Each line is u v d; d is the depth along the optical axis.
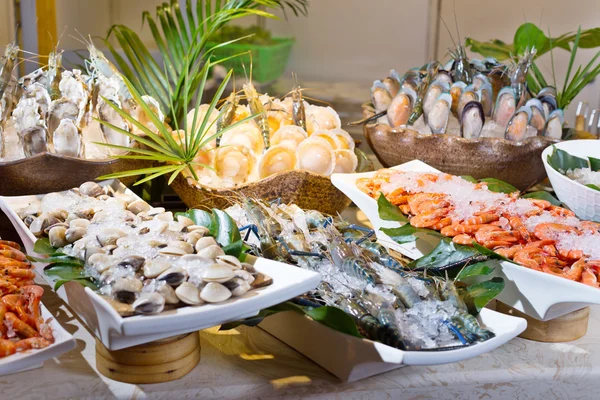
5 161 1.33
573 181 1.28
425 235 1.21
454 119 1.66
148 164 1.47
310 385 0.94
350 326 0.90
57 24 2.12
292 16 2.50
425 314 0.96
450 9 2.71
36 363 0.87
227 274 0.87
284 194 1.37
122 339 0.84
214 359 1.00
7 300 0.95
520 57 1.72
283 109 1.58
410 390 0.96
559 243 1.09
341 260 1.06
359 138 2.68
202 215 1.13
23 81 1.48
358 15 2.59
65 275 0.92
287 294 0.90
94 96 1.44
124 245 0.96
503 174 1.51
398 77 1.74
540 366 1.02
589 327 1.16
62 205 1.18
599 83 2.90
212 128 1.53
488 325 0.96
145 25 2.23
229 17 1.61
